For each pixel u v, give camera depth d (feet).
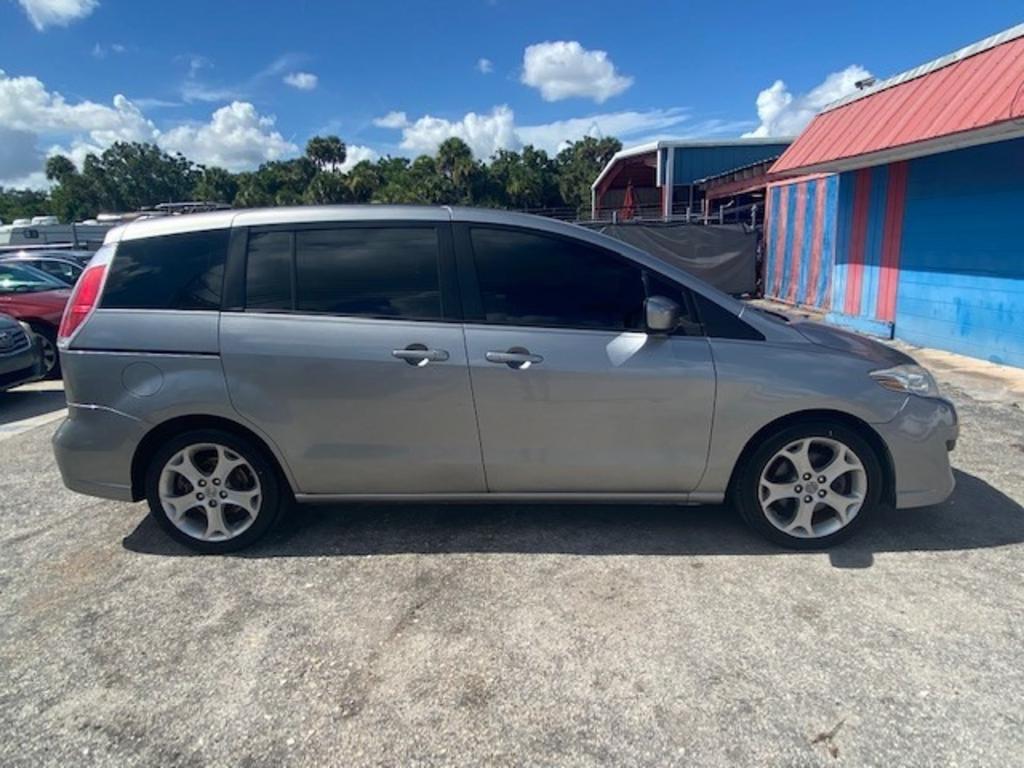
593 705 7.55
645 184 102.27
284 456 10.85
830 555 10.70
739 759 6.75
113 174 303.27
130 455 10.87
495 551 11.09
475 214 10.94
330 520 12.37
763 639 8.62
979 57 22.40
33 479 15.34
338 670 8.27
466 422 10.65
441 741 7.10
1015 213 22.94
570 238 10.82
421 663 8.35
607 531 11.68
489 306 10.69
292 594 10.00
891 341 29.71
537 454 10.73
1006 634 8.59
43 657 8.71
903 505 10.78
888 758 6.70
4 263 30.68
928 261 27.61
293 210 11.05
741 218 64.18
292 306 10.73
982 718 7.18
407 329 10.59
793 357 10.57
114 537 12.12
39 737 7.32
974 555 10.60
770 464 10.73
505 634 8.87
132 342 10.65
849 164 29.27
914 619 8.95
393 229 10.85
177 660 8.55
